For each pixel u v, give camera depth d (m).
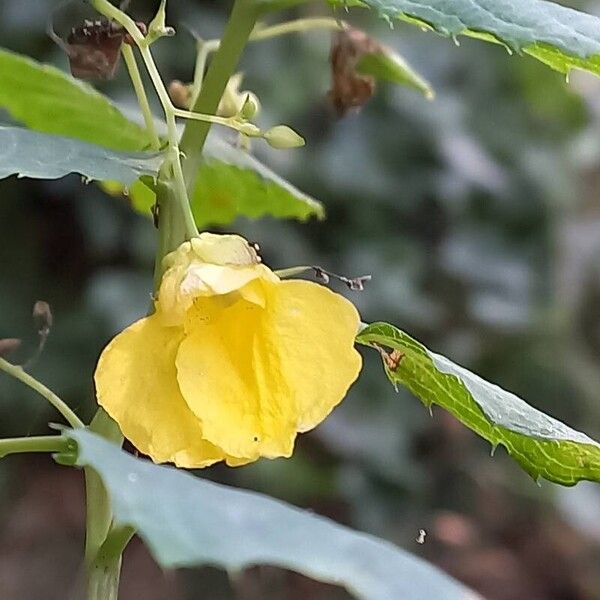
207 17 0.54
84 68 0.23
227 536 0.16
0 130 0.20
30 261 0.57
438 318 0.57
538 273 0.59
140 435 0.19
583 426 0.59
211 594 0.53
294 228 0.55
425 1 0.20
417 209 0.57
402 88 0.56
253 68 0.54
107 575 0.20
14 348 0.23
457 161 0.57
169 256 0.20
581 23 0.20
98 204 0.56
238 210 0.27
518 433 0.20
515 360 0.59
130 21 0.21
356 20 0.55
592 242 0.60
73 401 0.53
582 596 0.56
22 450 0.20
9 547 0.55
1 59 0.23
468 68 0.59
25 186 0.56
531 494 0.56
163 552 0.15
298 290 0.20
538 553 0.57
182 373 0.19
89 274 0.57
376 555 0.16
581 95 0.59
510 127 0.59
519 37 0.20
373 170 0.56
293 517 0.16
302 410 0.19
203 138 0.21
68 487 0.58
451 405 0.22
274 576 0.53
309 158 0.55
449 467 0.55
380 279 0.55
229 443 0.19
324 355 0.19
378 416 0.53
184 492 0.16
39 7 0.52
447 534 0.53
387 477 0.53
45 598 0.53
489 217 0.59
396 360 0.21
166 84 0.53
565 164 0.60
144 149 0.22
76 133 0.25
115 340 0.19
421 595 0.16
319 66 0.54
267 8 0.21
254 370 0.19
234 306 0.20
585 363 0.60
